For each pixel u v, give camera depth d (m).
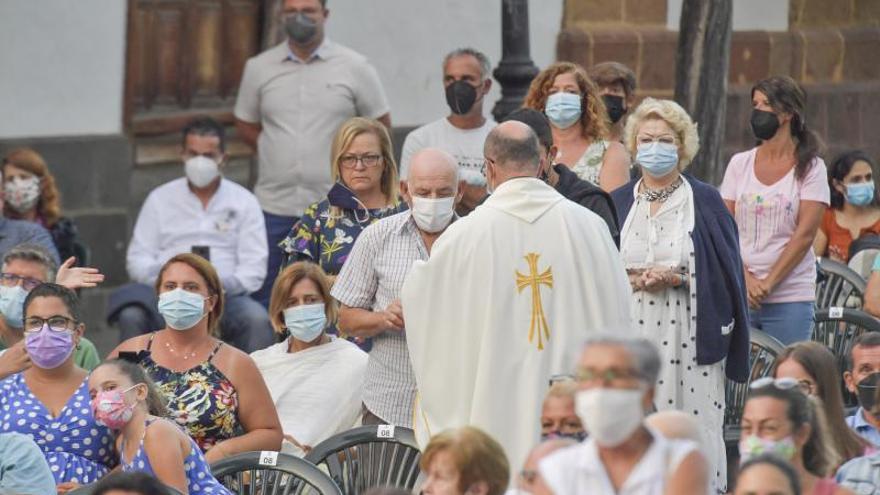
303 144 43.44
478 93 38.59
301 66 43.62
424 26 54.53
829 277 38.88
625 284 27.17
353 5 53.16
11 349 29.95
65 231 39.81
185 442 26.61
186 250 41.19
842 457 25.92
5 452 26.84
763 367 32.78
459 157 38.91
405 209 33.03
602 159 33.88
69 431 28.78
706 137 42.78
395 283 29.19
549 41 56.72
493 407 26.61
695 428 19.64
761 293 35.03
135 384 27.05
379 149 33.22
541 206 27.03
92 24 48.81
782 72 62.75
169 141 51.06
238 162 52.72
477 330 26.77
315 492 27.16
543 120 29.98
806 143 35.31
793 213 35.19
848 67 64.12
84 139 48.88
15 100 47.69
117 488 22.03
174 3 51.00
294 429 31.48
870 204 41.00
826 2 63.56
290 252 33.34
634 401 18.56
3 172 39.00
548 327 26.69
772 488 20.05
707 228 29.61
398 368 29.45
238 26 52.44
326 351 32.16
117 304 40.28
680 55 42.97
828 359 26.16
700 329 29.31
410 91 54.62
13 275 32.44
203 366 29.91
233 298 40.75
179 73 51.41
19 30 47.53
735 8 61.75
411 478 27.75
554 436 22.70
